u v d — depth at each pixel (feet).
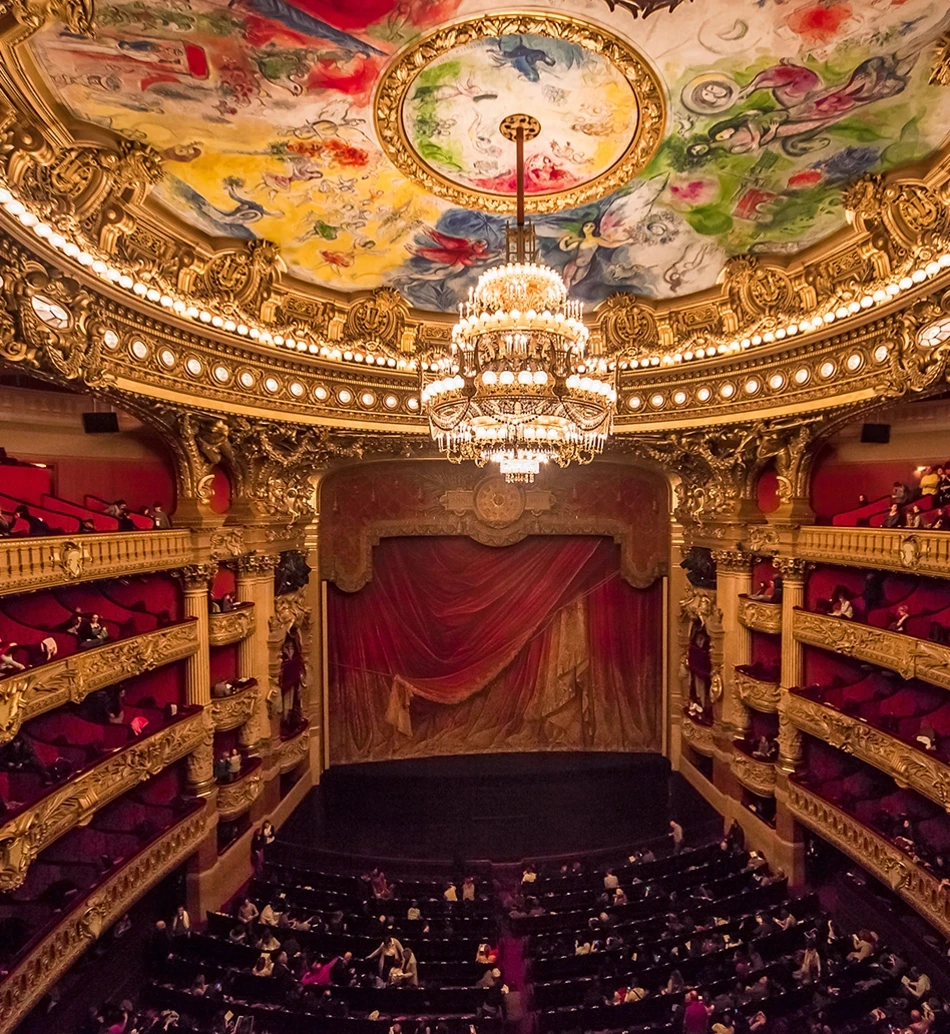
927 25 22.70
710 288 44.65
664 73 25.61
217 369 40.19
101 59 23.70
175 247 35.50
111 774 33.55
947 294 30.89
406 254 40.52
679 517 59.31
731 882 43.96
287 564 52.44
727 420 46.50
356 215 35.83
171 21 22.12
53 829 29.45
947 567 32.81
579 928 39.47
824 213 35.01
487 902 42.14
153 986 33.22
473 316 29.30
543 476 61.57
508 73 25.90
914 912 38.42
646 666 63.10
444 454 56.24
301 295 43.11
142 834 37.52
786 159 30.76
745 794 51.16
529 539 62.80
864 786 42.73
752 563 51.93
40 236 26.40
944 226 29.78
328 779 57.88
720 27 23.26
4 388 37.83
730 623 52.08
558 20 23.27
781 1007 31.86
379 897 42.42
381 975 35.01
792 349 42.16
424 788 57.21
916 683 39.73
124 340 33.73
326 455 53.42
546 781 58.23
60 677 30.63
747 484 50.16
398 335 47.70
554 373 26.61
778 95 26.55
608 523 61.62
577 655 62.95
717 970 34.99
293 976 33.94
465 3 22.50
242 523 46.80
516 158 31.17
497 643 62.64
